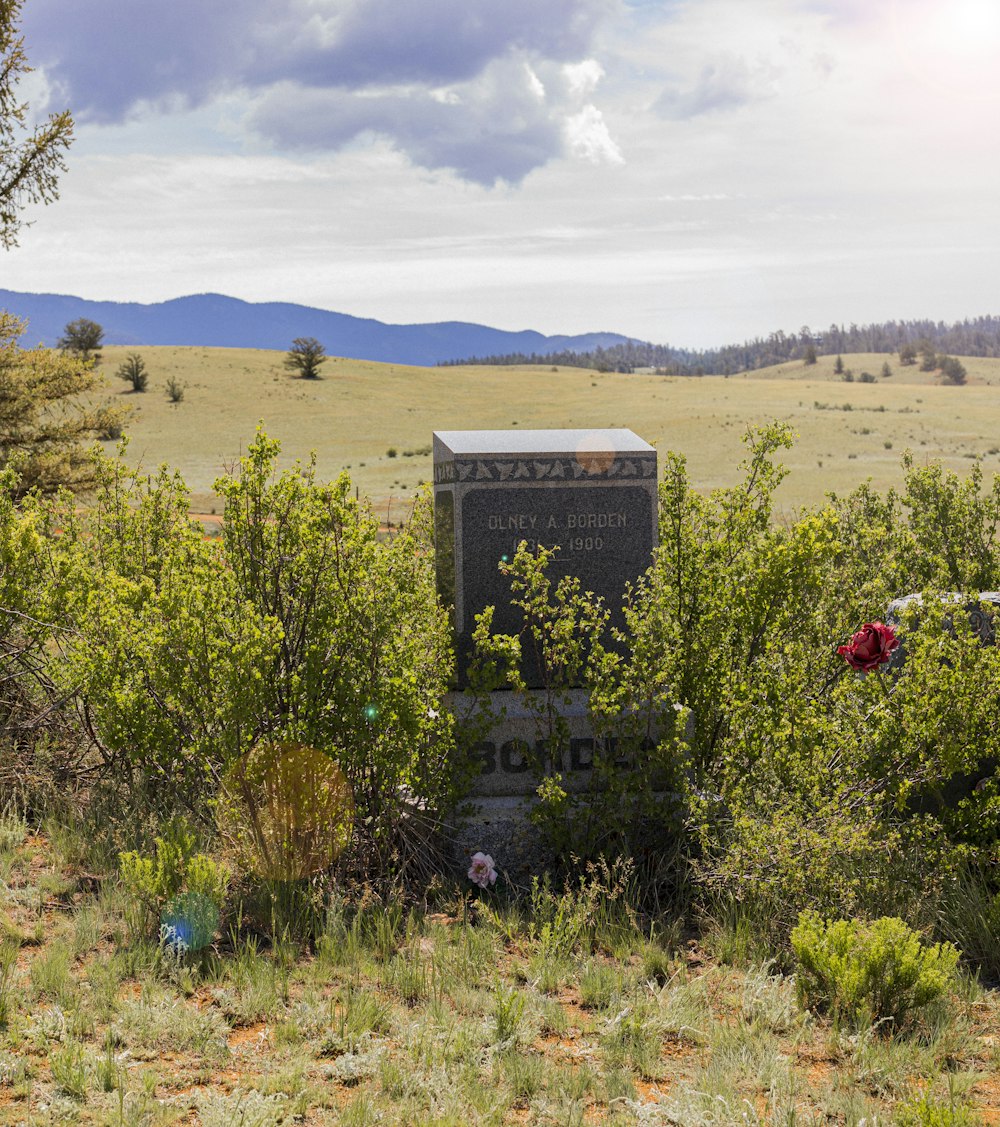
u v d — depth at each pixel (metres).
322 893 5.44
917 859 5.50
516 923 5.33
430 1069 3.81
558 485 7.04
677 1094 3.67
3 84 18.69
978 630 6.54
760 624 6.33
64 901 5.32
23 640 7.43
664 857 5.98
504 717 6.43
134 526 7.76
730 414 107.44
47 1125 3.28
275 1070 3.77
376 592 5.98
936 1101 3.66
